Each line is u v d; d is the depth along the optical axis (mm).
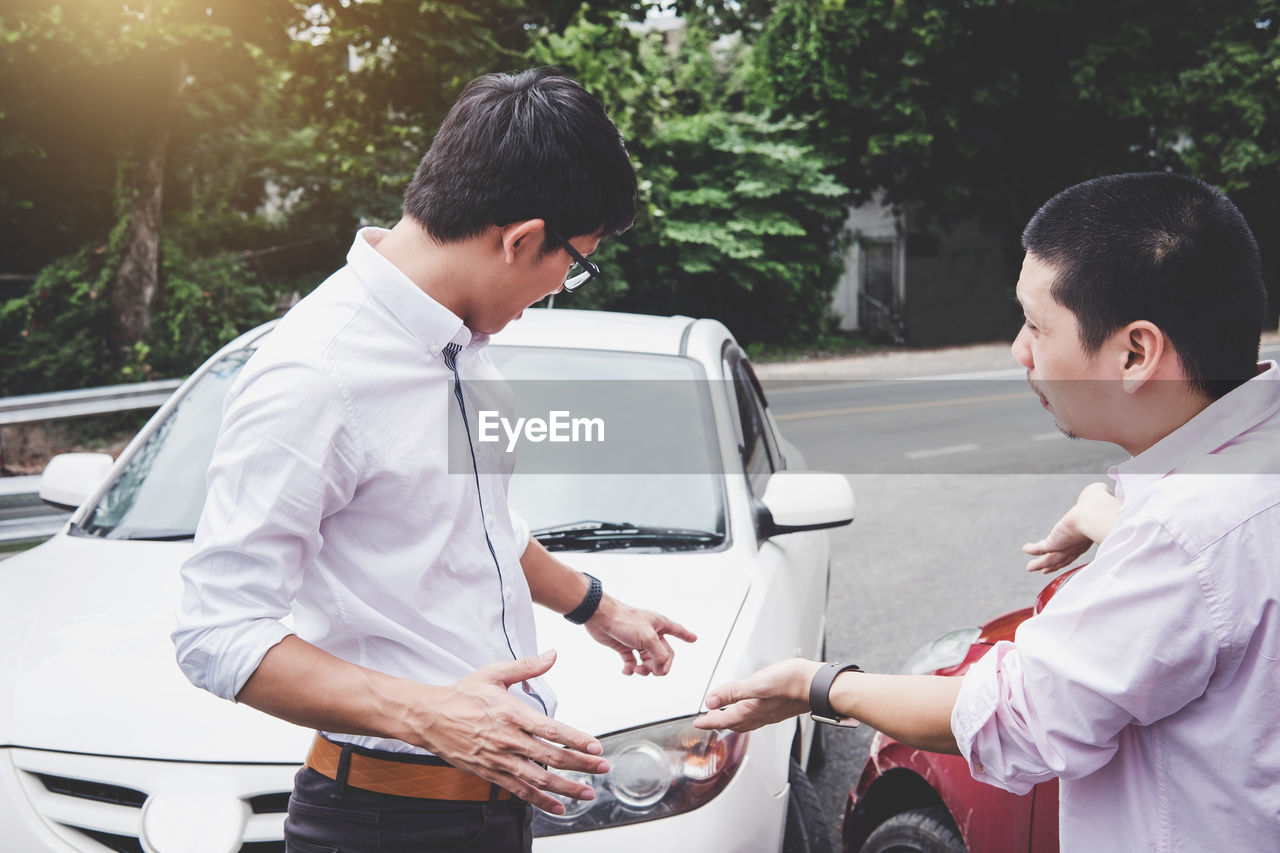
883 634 4914
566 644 2154
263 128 14531
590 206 1296
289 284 15047
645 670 1843
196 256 13414
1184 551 1030
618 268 17922
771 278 19812
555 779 1228
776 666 1365
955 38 20484
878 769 2285
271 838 1802
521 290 1324
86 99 11906
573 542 2572
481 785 1370
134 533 2613
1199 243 1070
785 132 20844
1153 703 1059
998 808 1961
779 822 2135
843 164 21641
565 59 12953
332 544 1294
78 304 12039
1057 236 1139
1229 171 21266
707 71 21734
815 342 22438
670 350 3160
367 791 1354
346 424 1231
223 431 1238
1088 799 1159
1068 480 8820
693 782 1961
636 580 2402
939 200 22844
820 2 19953
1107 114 21203
